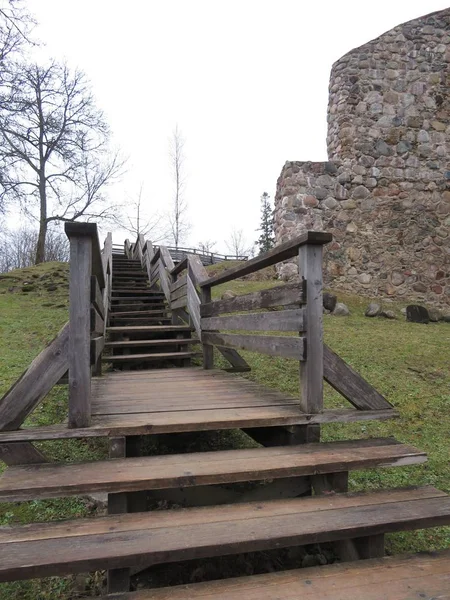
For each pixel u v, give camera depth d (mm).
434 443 3053
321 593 1395
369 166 7320
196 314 4402
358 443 2193
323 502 1814
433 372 4309
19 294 7664
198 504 2154
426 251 7430
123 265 9438
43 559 1386
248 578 1482
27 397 2021
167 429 2061
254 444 3186
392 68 7441
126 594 1411
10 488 1644
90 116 13766
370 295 7238
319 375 2236
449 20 7645
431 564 1562
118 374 3814
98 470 1830
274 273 7941
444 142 7562
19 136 11898
